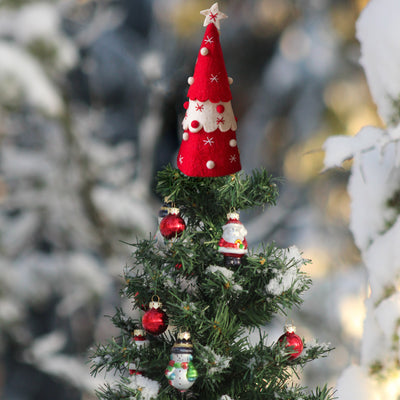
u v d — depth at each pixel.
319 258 6.57
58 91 6.58
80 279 7.80
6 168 7.72
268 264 3.52
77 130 6.96
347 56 7.50
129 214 7.14
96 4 8.31
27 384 9.05
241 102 8.84
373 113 7.14
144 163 7.80
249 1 8.38
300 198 7.39
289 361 3.54
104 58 9.77
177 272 3.55
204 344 3.52
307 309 5.91
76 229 7.43
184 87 7.80
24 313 8.25
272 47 8.59
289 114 7.88
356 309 5.62
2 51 6.19
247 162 8.16
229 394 3.52
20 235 8.13
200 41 8.06
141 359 3.53
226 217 3.57
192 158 3.51
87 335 8.20
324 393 3.53
